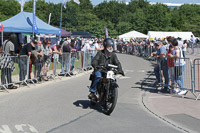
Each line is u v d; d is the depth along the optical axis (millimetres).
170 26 76625
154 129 5410
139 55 30266
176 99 8211
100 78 6461
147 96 8695
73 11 70812
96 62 6555
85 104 7371
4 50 9203
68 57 13000
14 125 5367
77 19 69812
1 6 63750
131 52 33281
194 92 8469
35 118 5895
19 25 19219
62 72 12664
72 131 5113
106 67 6512
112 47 6605
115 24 77688
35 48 10586
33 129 5152
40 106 6996
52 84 10672
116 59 6684
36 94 8594
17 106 6941
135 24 73688
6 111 6418
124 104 7578
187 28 79312
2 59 8914
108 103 6609
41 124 5480
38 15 69000
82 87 10109
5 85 9125
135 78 12883
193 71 8477
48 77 11641
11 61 9141
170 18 78250
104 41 6652
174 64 8875
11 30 18578
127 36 43531
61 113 6375
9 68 9102
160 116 6344
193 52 30156
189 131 5301
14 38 9375
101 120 5914
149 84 11062
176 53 8859
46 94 8633
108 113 6332
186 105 7449
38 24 20609
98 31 67188
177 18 80688
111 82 6195
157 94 9023
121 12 87562
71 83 11023
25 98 7945
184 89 8719
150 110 6902
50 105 7137
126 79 12555
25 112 6367
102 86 6465
